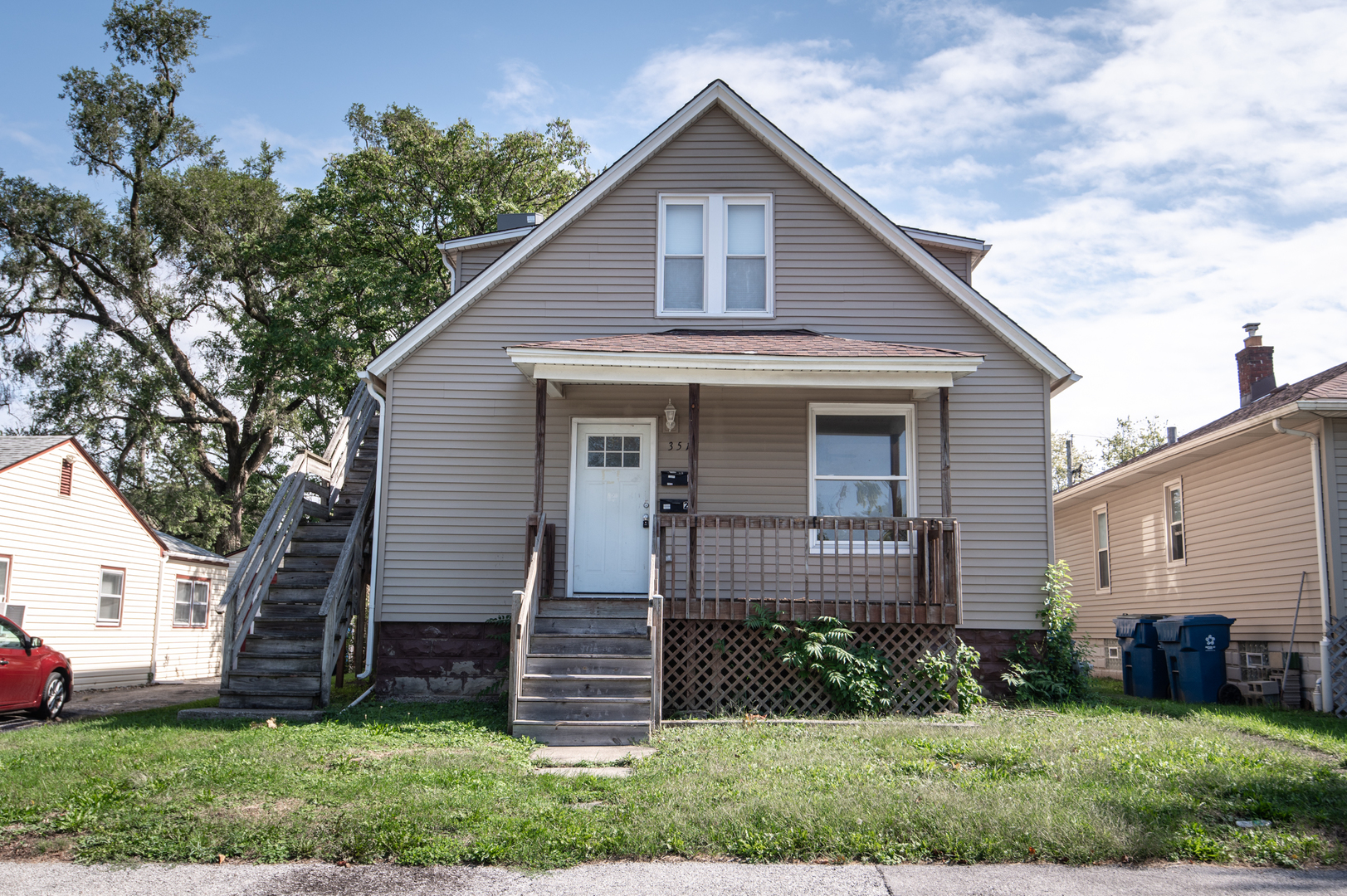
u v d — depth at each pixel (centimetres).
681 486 1304
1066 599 1259
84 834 601
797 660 1085
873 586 1270
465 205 2806
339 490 1455
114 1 3114
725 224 1378
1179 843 562
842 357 1133
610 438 1327
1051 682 1216
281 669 1136
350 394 2822
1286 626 1408
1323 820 611
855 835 570
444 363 1333
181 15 3197
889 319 1344
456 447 1315
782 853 557
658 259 1369
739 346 1173
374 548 1291
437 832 589
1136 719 1041
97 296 3166
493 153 2944
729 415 1312
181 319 3281
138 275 3112
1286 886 505
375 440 1530
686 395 1328
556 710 973
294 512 1281
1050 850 555
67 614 1798
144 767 764
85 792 680
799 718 1073
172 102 3288
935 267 1334
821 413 1318
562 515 1304
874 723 991
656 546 1138
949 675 1101
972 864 545
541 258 1366
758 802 633
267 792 679
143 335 3241
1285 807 637
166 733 961
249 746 859
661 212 1381
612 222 1377
